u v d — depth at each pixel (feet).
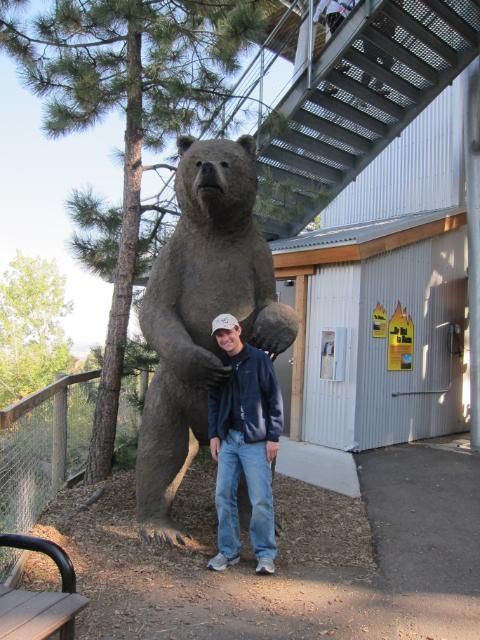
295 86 23.82
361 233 25.09
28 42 20.72
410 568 12.30
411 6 21.59
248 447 11.51
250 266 12.75
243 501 13.60
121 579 11.07
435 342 27.86
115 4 17.53
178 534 12.90
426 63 24.07
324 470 20.65
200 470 19.22
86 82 18.88
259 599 10.48
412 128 33.37
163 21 18.44
